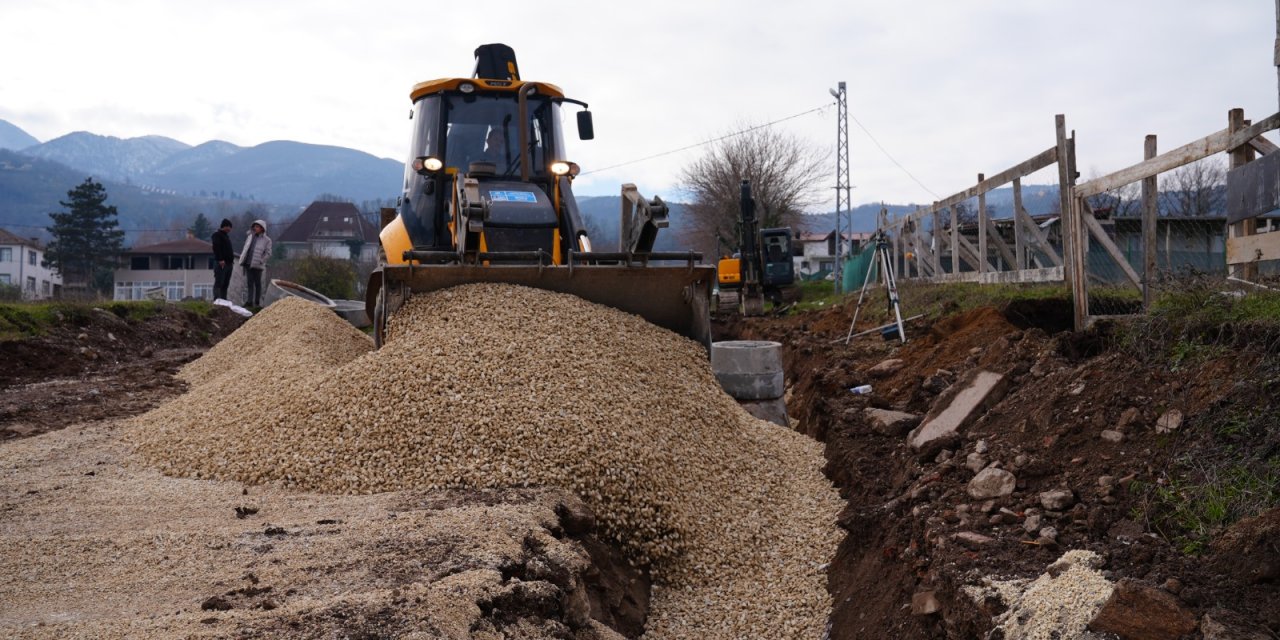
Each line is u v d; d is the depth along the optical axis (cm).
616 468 604
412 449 608
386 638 327
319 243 8788
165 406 849
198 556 432
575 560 460
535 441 607
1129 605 345
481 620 361
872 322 1416
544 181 966
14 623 341
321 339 1120
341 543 443
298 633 326
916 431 690
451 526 469
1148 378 549
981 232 1361
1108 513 448
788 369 1350
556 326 759
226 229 1906
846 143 4284
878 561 559
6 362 1134
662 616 557
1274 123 598
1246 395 472
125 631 326
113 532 479
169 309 1695
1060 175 996
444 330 743
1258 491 404
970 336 945
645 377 749
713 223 5206
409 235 945
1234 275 665
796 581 601
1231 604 340
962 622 420
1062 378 612
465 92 965
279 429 659
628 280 860
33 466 663
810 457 798
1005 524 491
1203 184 3017
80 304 1470
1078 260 837
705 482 675
